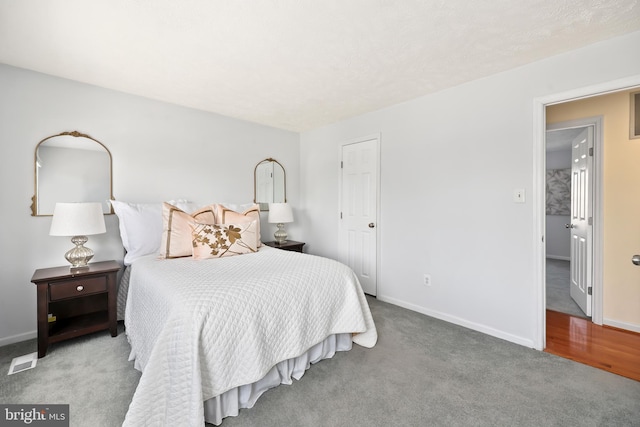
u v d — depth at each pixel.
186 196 3.23
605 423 1.46
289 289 1.78
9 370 1.90
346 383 1.79
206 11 1.61
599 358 2.07
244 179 3.75
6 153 2.27
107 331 2.51
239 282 1.70
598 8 1.59
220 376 1.43
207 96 2.90
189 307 1.42
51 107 2.44
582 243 2.93
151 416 1.28
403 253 3.10
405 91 2.78
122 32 1.81
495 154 2.41
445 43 1.95
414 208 2.99
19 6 1.55
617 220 2.54
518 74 2.27
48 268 2.40
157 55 2.10
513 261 2.32
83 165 2.59
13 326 2.31
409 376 1.86
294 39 1.89
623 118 2.50
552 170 5.59
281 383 1.78
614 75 1.88
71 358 2.05
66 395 1.65
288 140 4.25
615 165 2.54
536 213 2.20
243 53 2.07
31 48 2.00
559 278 4.18
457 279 2.67
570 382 1.79
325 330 1.96
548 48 2.01
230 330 1.48
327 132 3.96
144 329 1.77
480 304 2.52
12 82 2.28
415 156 2.97
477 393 1.69
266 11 1.61
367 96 2.90
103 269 2.33
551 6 1.57
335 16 1.66
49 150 2.44
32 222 2.38
